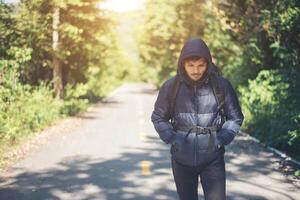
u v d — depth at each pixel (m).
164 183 7.76
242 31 17.97
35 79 19.25
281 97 11.65
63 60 19.75
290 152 10.62
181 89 3.92
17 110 13.09
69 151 10.87
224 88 3.88
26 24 16.89
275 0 13.81
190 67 3.80
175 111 3.96
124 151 10.95
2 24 14.94
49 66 19.44
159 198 6.83
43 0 18.38
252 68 17.27
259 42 15.57
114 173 8.55
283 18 12.14
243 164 9.27
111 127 15.68
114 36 23.88
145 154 10.57
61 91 20.25
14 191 7.26
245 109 14.66
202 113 3.89
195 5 31.81
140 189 7.36
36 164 9.34
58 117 17.25
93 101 28.78
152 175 8.37
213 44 22.02
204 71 3.85
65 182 7.84
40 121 14.46
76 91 20.73
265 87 14.20
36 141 12.04
